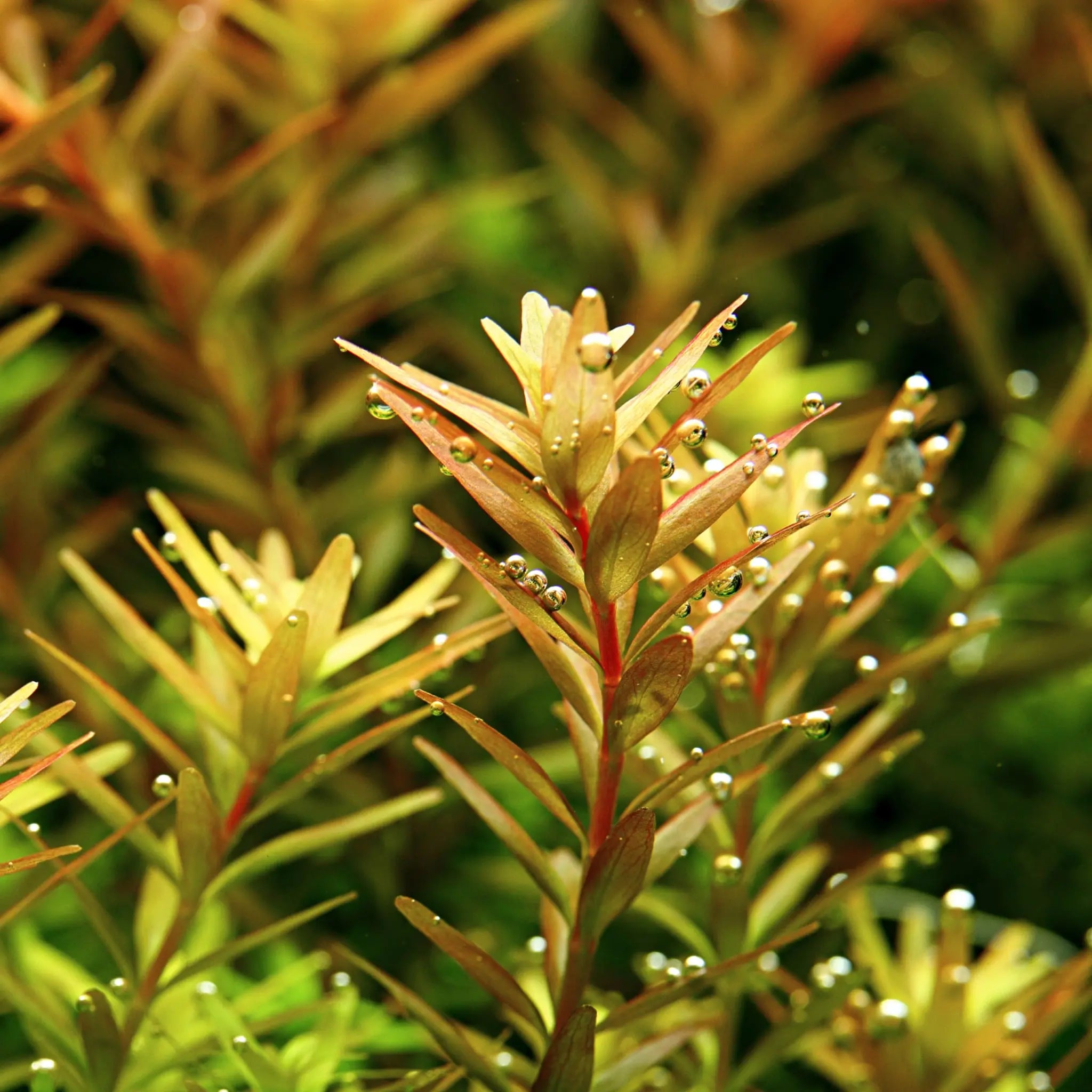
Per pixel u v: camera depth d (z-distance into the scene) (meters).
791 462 0.37
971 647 0.51
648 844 0.34
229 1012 0.36
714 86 0.58
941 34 0.66
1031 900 0.52
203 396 0.47
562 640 0.33
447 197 0.57
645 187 0.63
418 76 0.49
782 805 0.36
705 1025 0.36
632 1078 0.35
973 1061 0.37
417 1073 0.35
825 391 0.55
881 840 0.54
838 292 0.68
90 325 0.61
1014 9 0.63
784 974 0.38
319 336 0.49
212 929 0.39
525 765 0.34
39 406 0.44
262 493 0.46
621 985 0.46
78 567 0.36
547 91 0.67
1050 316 0.67
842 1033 0.38
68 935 0.42
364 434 0.55
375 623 0.36
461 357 0.55
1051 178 0.49
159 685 0.45
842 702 0.36
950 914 0.38
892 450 0.37
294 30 0.49
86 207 0.46
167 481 0.55
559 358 0.33
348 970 0.41
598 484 0.33
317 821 0.44
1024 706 0.58
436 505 0.50
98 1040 0.35
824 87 0.70
